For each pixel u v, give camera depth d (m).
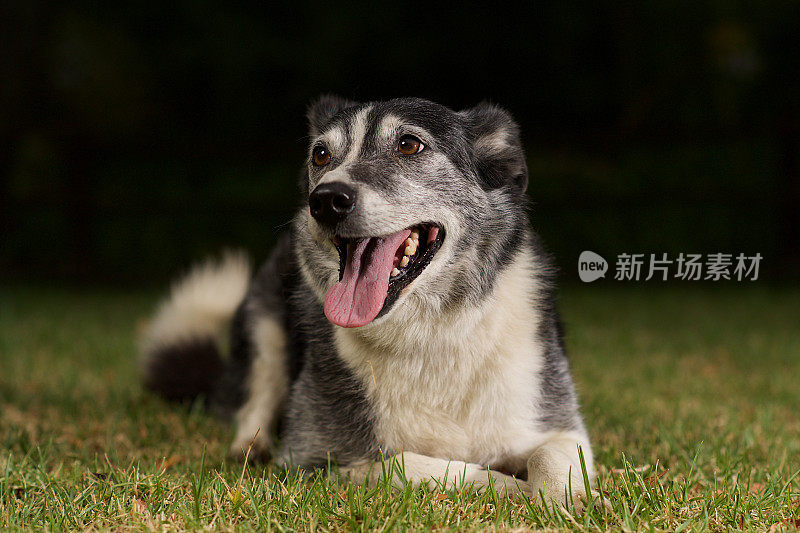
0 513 2.49
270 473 3.00
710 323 8.54
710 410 4.43
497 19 17.45
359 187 2.75
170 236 13.80
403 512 2.39
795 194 12.67
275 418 3.94
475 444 2.98
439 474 2.72
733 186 13.56
